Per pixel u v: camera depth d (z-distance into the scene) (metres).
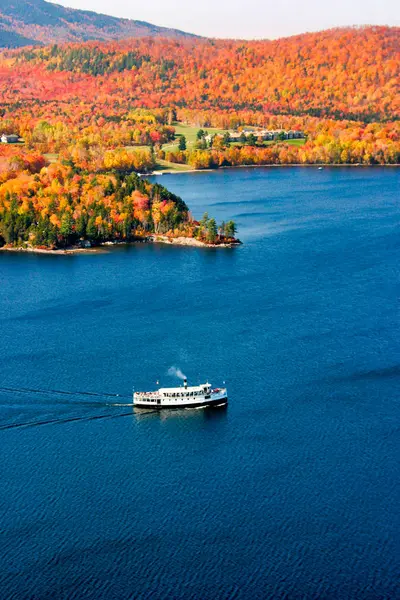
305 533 169.75
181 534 170.12
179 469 193.00
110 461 196.62
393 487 184.25
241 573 159.00
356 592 154.00
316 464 193.75
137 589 155.62
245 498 181.50
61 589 156.25
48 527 173.00
